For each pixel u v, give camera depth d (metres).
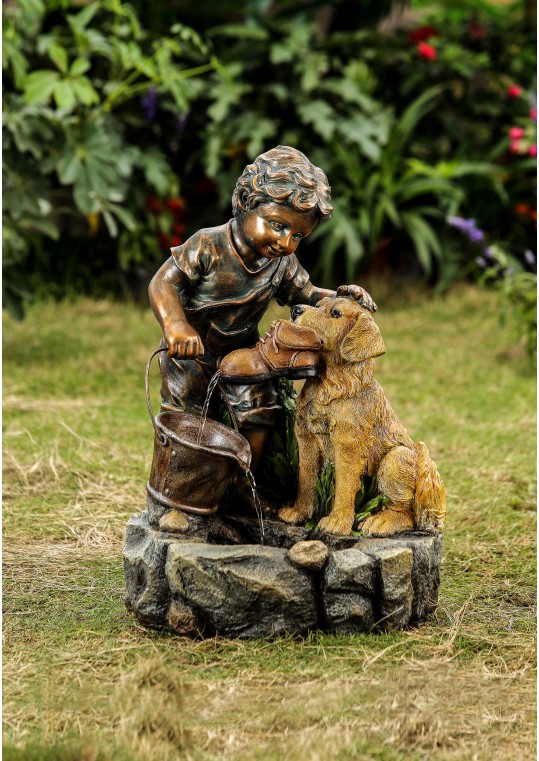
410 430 6.49
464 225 8.21
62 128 7.74
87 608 4.01
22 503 5.21
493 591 4.28
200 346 3.73
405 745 3.06
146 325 9.11
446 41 11.53
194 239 3.87
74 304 9.68
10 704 3.26
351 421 3.79
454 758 2.99
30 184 7.41
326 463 3.95
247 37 10.29
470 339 8.91
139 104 9.66
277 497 4.12
